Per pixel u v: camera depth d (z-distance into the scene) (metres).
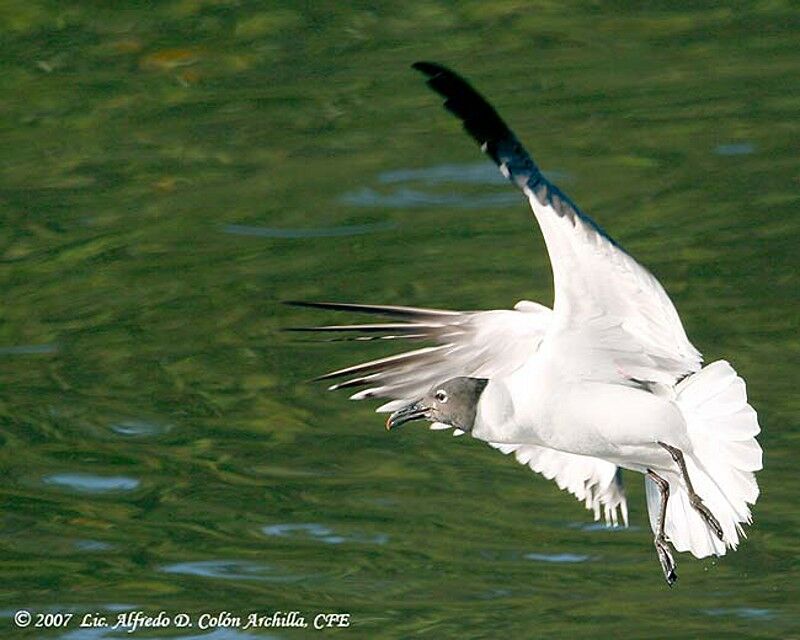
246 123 18.81
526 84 19.25
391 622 11.83
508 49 19.84
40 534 12.83
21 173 18.22
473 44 19.94
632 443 9.80
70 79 19.55
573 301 9.52
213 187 17.83
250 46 20.02
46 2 20.53
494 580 12.30
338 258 16.62
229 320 15.73
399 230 17.02
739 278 16.00
